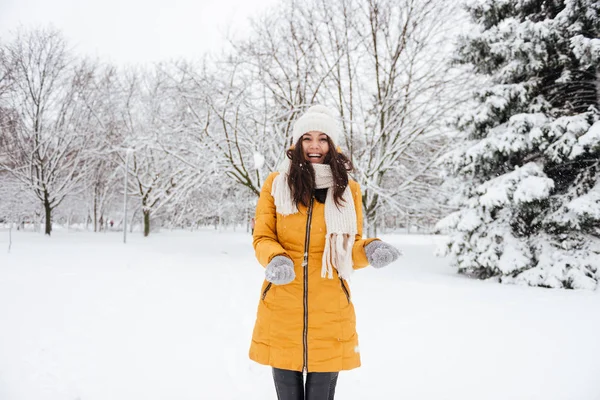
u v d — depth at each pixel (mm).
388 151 13453
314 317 1867
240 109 13711
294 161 1980
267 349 1889
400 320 4516
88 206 32656
